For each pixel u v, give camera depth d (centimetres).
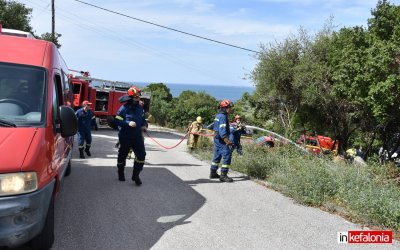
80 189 755
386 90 1085
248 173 991
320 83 1684
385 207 633
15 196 387
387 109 1162
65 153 634
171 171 1006
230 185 862
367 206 650
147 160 1191
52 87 509
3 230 382
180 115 4194
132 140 810
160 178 905
